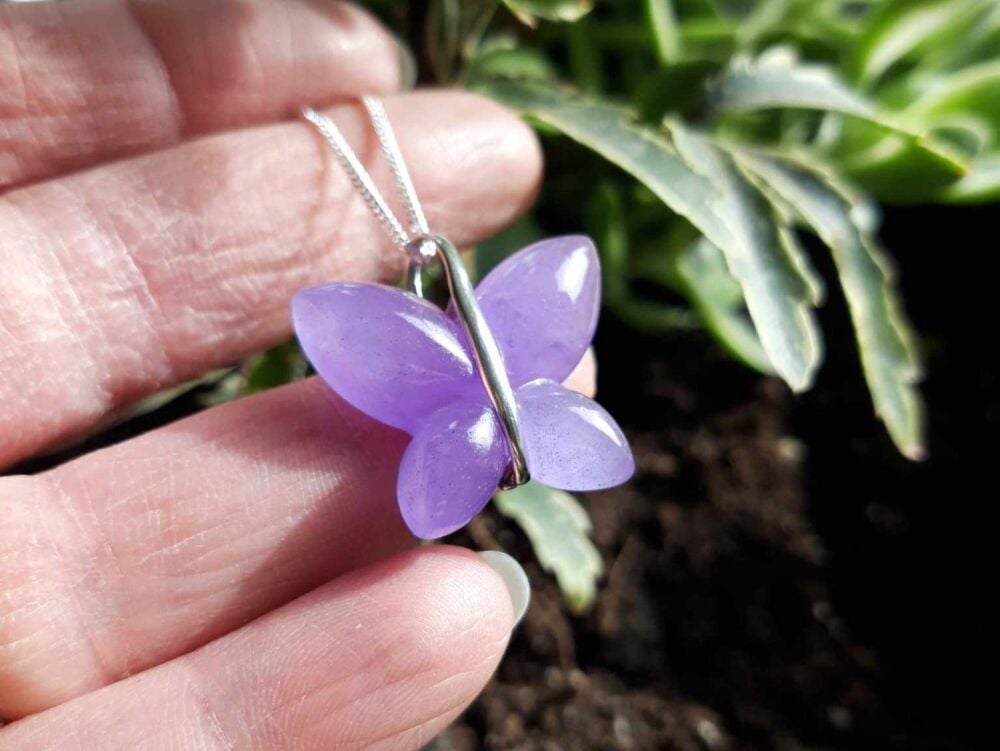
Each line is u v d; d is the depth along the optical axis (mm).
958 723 91
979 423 110
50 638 71
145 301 82
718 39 103
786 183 92
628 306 107
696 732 89
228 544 75
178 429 78
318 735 68
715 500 101
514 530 97
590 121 90
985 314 120
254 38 86
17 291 78
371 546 79
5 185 83
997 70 97
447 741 86
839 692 92
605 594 95
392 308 70
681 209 84
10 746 66
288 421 79
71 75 81
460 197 88
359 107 89
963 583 98
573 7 82
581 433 69
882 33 97
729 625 95
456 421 68
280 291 86
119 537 74
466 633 69
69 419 81
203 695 68
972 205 127
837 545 100
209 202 82
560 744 87
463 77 99
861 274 90
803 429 108
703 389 109
